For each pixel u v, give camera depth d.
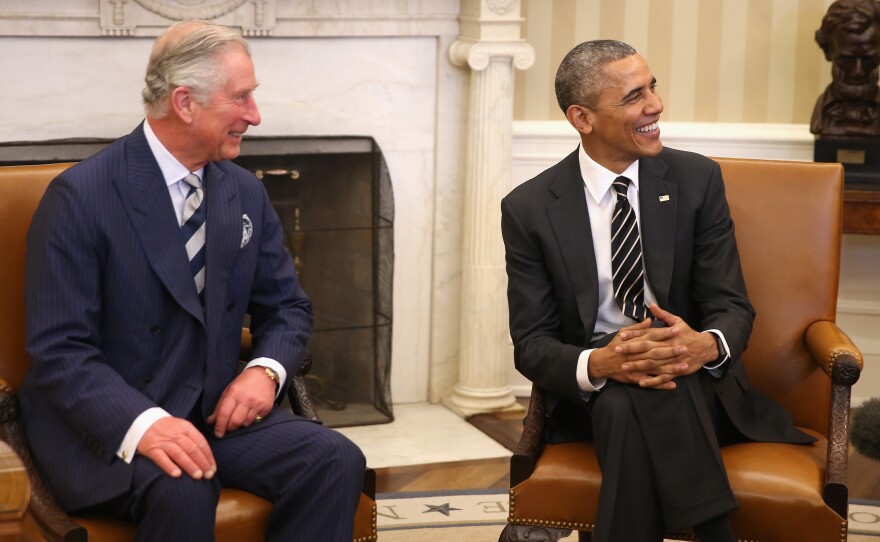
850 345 2.43
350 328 4.04
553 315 2.55
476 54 3.90
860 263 4.18
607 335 2.44
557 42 4.21
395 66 4.00
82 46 3.64
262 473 2.21
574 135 4.18
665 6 4.16
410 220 4.13
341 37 3.92
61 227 2.16
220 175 2.32
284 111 3.92
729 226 2.54
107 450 2.09
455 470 3.65
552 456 2.39
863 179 3.80
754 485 2.25
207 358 2.25
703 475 2.23
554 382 2.40
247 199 2.37
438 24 3.99
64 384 2.10
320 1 3.84
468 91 4.05
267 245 2.43
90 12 3.60
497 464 3.71
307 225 3.93
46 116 3.65
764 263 2.64
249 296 2.40
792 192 2.65
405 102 4.04
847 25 3.74
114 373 2.14
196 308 2.23
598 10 4.18
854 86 3.80
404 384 4.26
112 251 2.18
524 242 2.55
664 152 2.60
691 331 2.31
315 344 4.03
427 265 4.18
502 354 4.15
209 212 2.27
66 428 2.16
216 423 2.23
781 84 4.16
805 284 2.62
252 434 2.25
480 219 4.04
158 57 2.19
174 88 2.17
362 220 4.01
